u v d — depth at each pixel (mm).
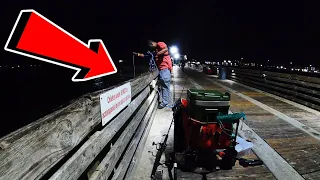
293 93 8695
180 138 3787
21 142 969
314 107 7352
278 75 9867
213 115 3146
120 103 2664
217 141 3158
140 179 3215
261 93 10500
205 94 3211
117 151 2520
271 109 7324
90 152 1769
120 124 2707
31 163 1035
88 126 1716
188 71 25688
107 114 2186
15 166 932
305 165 3713
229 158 3398
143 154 4008
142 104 4582
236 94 10164
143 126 4328
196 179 3234
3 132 17188
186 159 3510
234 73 15688
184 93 9953
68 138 1392
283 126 5613
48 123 1183
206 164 3529
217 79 16875
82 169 1604
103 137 2098
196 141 3182
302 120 6148
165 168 3510
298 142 4633
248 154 4066
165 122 5828
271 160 3846
